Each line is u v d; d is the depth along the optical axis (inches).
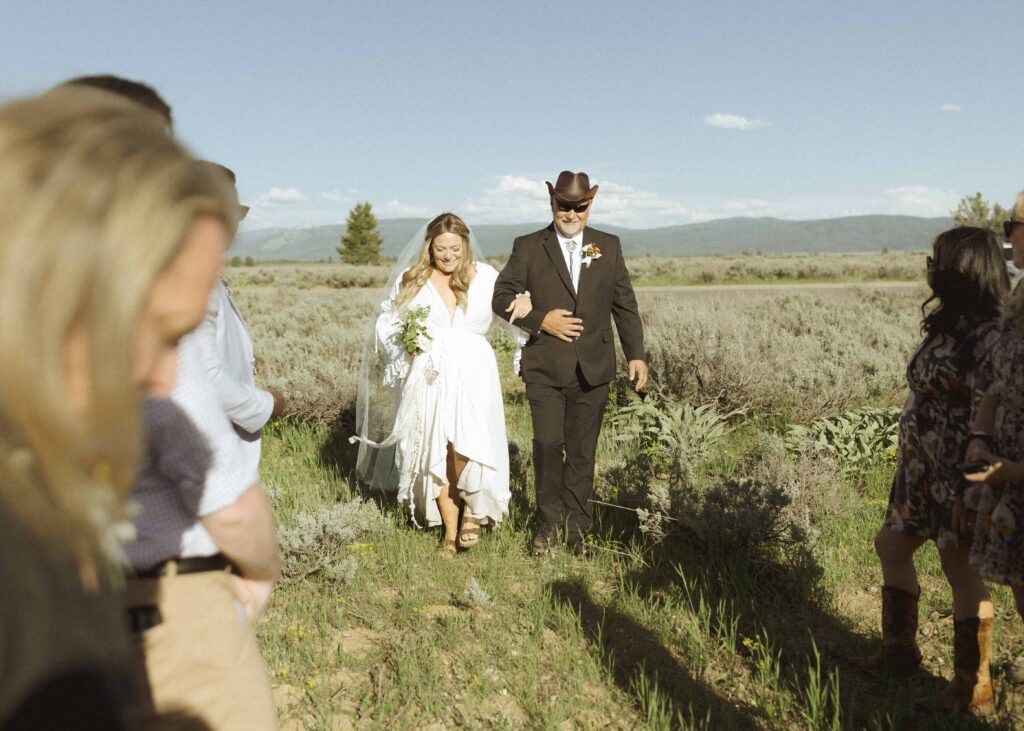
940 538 121.3
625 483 214.5
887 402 330.0
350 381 307.0
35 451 25.8
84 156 25.9
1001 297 116.7
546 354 187.8
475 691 125.4
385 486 221.1
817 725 118.4
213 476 56.7
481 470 180.4
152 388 31.9
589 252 189.5
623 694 127.1
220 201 29.7
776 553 178.2
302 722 116.5
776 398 314.3
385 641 142.6
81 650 29.6
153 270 26.3
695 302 652.1
